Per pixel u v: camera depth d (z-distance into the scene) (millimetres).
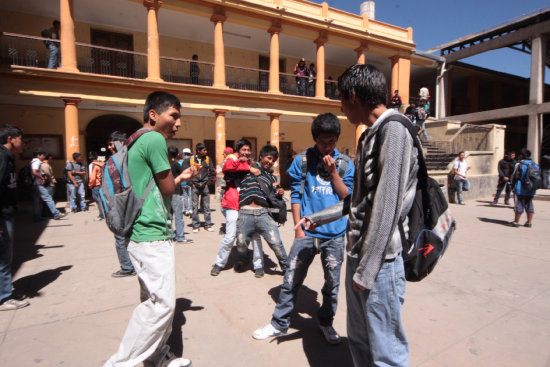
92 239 6035
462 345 2541
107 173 2031
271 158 3953
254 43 16625
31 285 3795
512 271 4211
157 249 2023
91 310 3164
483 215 8430
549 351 2459
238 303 3318
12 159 3236
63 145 12781
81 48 13234
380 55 18641
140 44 14352
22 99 11562
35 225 7414
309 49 17672
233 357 2420
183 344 2584
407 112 14492
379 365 1561
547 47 17625
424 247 1619
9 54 11648
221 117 13164
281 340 2656
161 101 2111
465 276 4035
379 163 1451
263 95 13844
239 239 3941
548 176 14523
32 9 12180
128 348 1951
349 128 19859
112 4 12281
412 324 2867
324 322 2650
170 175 2072
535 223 7402
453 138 13781
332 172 2357
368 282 1430
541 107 16234
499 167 10156
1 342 2600
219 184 12266
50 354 2441
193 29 14766
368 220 1539
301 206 2686
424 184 1617
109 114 13508
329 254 2570
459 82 23312
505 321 2918
